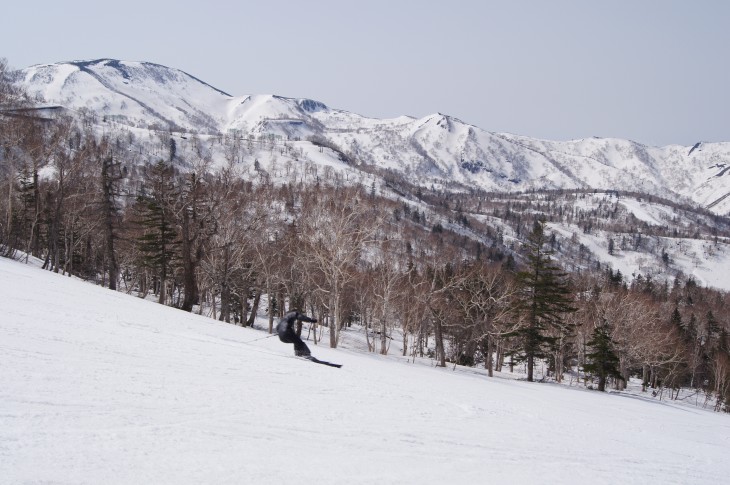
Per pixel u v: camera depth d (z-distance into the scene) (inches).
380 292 2005.4
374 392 458.0
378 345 2652.6
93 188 2186.3
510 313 1844.2
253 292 2251.5
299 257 1790.1
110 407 269.7
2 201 2218.3
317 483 205.8
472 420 404.8
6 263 1330.0
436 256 2326.5
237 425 275.3
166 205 1670.8
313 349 980.6
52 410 249.1
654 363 2413.9
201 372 410.0
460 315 2033.7
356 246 1672.0
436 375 985.5
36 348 391.2
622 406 1022.4
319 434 284.2
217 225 1656.0
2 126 1978.3
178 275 2284.7
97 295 1042.7
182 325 785.6
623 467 316.8
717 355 2864.2
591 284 3417.8
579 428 473.7
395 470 238.1
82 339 467.5
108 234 1991.9
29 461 186.5
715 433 708.7
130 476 185.8
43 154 2074.3
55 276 1346.0
